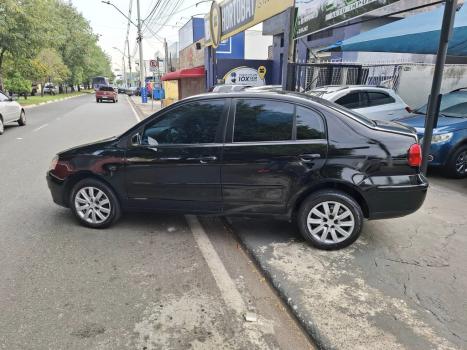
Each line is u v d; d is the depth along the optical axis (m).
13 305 3.15
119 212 4.65
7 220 4.96
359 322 2.95
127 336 2.80
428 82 12.73
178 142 4.29
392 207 3.99
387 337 2.79
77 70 59.25
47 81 47.22
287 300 3.23
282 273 3.64
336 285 3.46
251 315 3.07
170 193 4.37
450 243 4.33
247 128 4.13
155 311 3.10
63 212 5.26
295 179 4.01
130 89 60.59
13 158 8.95
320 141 3.97
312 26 9.66
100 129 14.73
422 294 3.33
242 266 3.87
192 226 4.83
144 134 4.39
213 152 4.15
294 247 4.20
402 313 3.06
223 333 2.86
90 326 2.91
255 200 4.18
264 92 4.27
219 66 18.58
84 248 4.18
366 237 4.47
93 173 4.50
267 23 18.17
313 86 13.61
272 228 4.72
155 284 3.49
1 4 18.47
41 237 4.45
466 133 7.00
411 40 8.59
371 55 14.20
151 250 4.16
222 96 4.22
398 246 4.24
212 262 3.93
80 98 45.06
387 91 9.12
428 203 5.72
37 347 2.68
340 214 4.05
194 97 4.30
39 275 3.61
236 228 4.72
